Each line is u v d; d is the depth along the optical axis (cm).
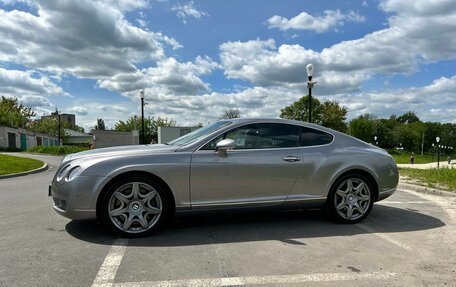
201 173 492
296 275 366
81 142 7831
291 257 416
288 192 532
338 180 556
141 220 480
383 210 669
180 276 361
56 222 563
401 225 559
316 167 542
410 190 937
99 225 539
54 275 362
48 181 1185
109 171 466
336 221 562
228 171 502
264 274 368
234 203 508
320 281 353
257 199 518
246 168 510
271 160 521
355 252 435
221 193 502
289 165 529
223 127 526
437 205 723
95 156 485
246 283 347
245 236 492
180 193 488
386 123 11562
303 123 566
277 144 539
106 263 393
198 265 389
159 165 479
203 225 544
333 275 367
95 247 444
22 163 1750
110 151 504
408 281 355
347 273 373
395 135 10231
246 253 427
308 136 558
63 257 411
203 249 439
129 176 474
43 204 721
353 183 568
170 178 482
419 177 1119
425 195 855
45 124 7062
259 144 530
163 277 359
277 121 552
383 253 433
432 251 441
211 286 340
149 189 484
